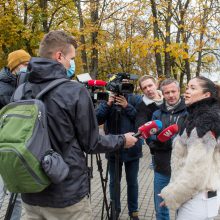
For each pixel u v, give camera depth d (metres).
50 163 2.28
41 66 2.51
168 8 11.38
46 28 15.62
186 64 14.06
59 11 16.14
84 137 2.47
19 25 14.90
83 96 2.47
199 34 11.46
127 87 4.18
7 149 2.27
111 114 4.68
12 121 2.38
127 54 18.80
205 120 2.79
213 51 14.54
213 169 2.86
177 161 3.04
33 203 2.49
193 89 3.00
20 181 2.32
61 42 2.59
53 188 2.42
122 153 4.73
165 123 4.07
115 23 13.85
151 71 20.11
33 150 2.27
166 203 2.88
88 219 2.59
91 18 13.52
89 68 14.41
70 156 2.45
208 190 2.83
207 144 2.74
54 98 2.43
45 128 2.36
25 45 15.70
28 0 15.46
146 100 4.65
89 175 2.72
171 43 10.50
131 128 4.72
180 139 3.03
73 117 2.43
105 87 4.25
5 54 15.85
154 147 4.12
